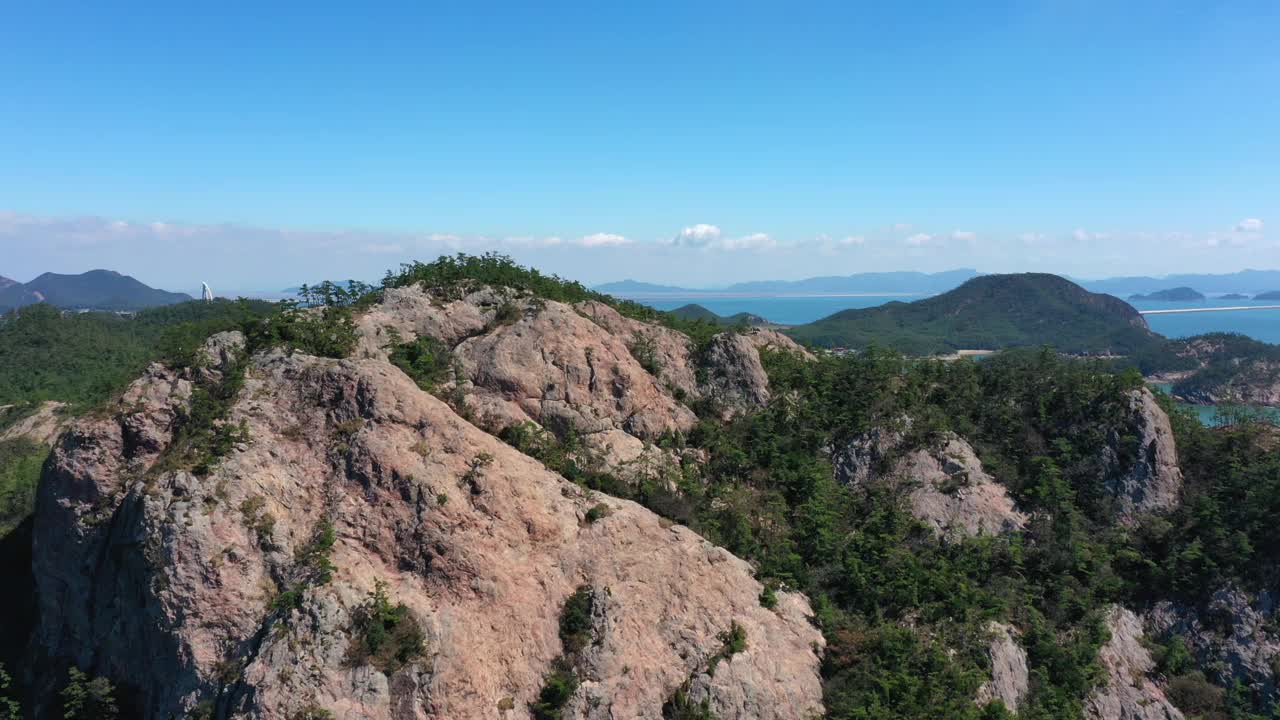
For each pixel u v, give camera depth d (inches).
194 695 1176.2
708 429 2078.0
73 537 1389.0
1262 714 1660.9
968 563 1833.2
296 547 1307.8
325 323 1790.1
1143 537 1990.7
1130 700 1647.4
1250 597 1791.3
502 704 1229.7
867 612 1673.2
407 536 1341.0
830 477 2042.3
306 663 1152.8
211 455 1350.9
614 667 1321.4
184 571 1226.6
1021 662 1621.6
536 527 1448.1
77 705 1269.7
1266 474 1983.3
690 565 1541.6
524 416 1845.5
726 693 1362.0
